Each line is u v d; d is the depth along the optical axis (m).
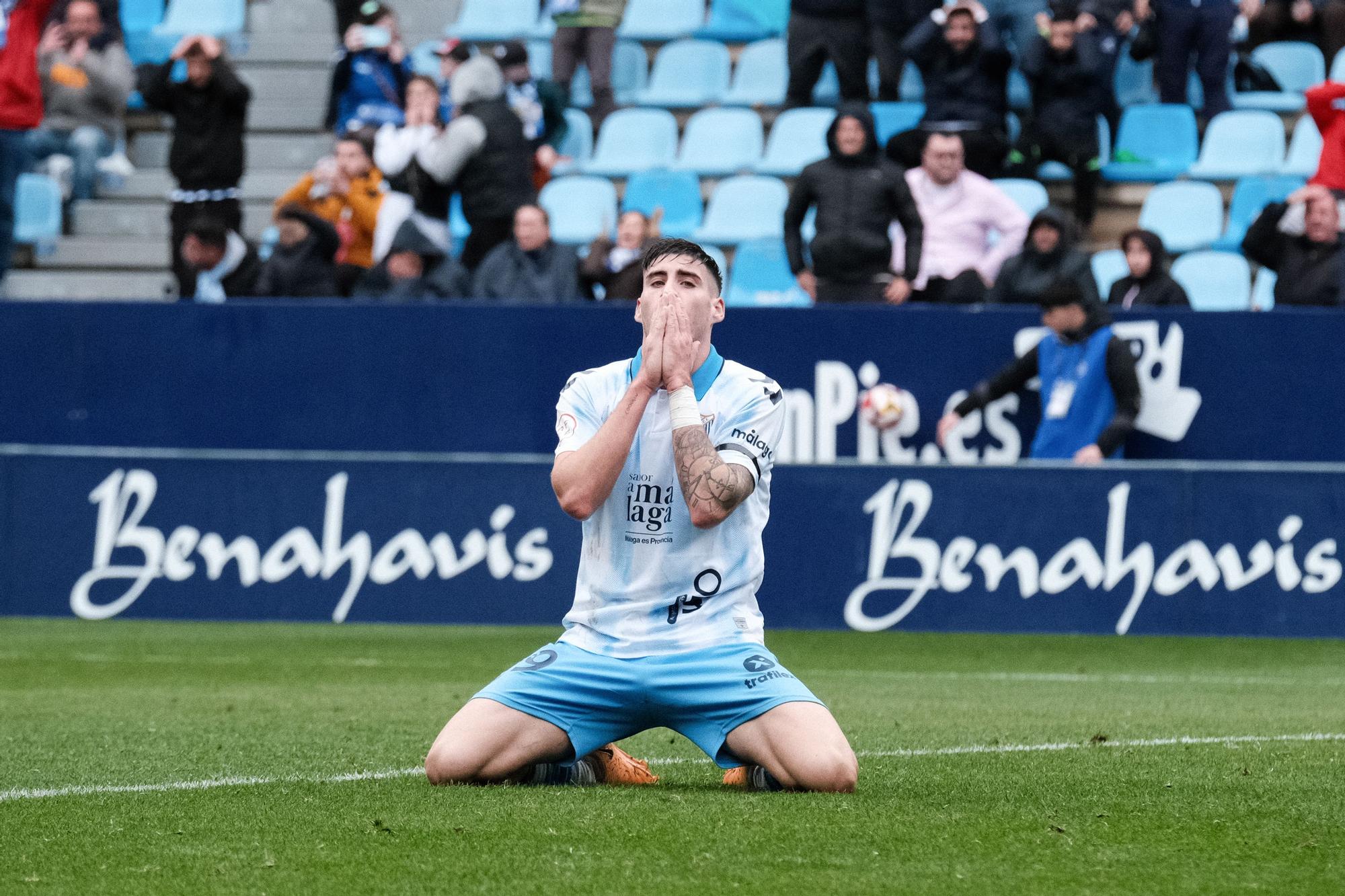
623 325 38.94
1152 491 34.19
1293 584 33.75
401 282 40.56
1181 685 27.20
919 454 38.09
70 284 51.94
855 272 40.12
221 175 45.56
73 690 25.70
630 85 55.69
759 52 55.12
